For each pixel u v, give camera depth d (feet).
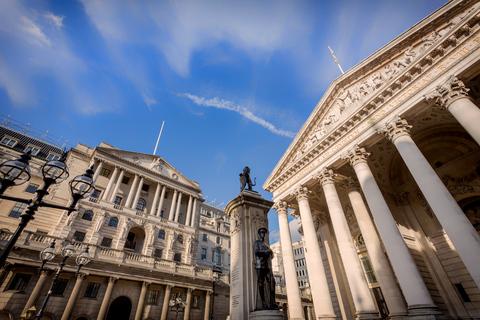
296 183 79.61
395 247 47.57
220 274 130.72
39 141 156.87
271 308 30.45
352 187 70.95
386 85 60.49
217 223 206.90
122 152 145.18
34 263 82.17
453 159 74.49
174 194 153.07
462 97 46.93
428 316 38.93
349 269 54.70
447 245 68.69
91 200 117.91
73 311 83.82
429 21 58.90
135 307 97.66
